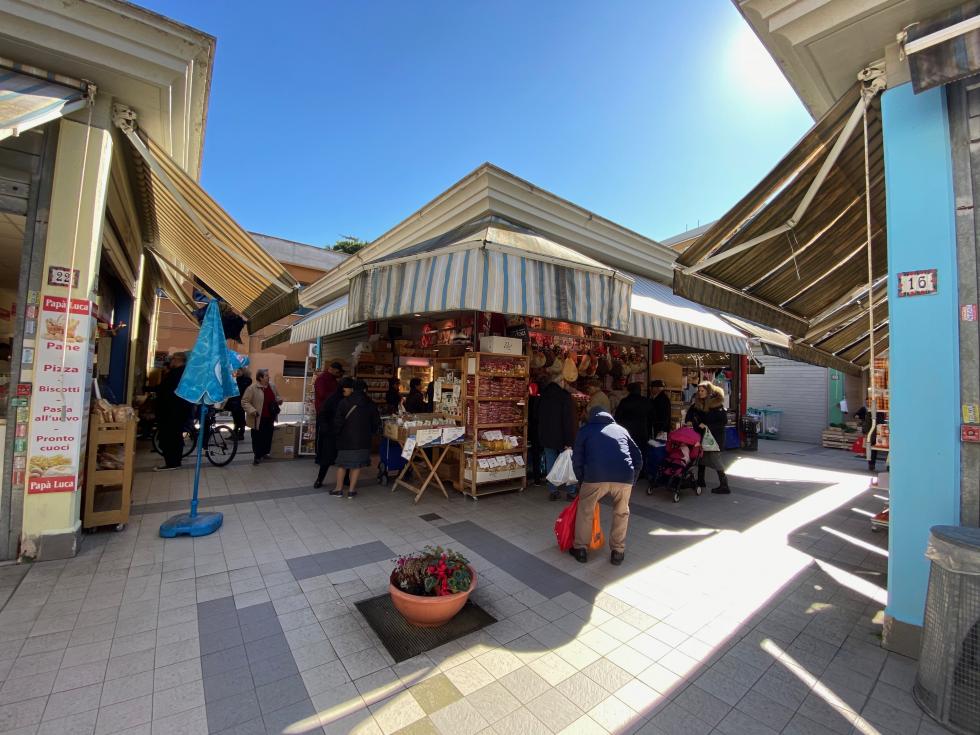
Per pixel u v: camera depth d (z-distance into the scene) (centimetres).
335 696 240
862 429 1150
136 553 409
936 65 250
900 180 291
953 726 224
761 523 559
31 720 215
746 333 840
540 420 651
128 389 810
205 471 761
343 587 360
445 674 261
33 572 363
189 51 405
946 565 234
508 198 614
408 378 1034
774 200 380
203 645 279
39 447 386
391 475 748
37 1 346
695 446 655
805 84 349
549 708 237
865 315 734
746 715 234
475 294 392
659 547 468
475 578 315
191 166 579
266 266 580
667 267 895
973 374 267
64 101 370
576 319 441
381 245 856
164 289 1136
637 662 277
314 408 952
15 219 464
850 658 284
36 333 386
